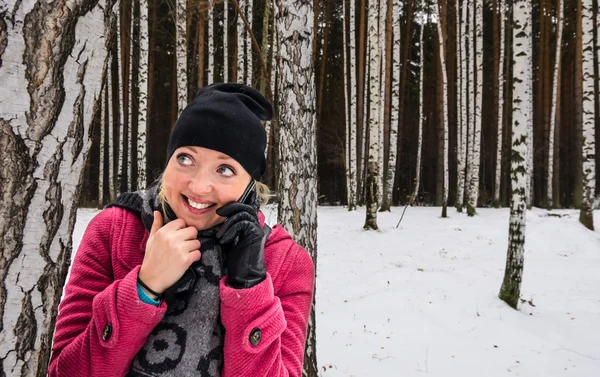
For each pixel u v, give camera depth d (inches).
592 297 246.2
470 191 619.8
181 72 378.0
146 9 460.1
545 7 797.2
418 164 702.5
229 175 36.3
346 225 515.8
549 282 283.0
